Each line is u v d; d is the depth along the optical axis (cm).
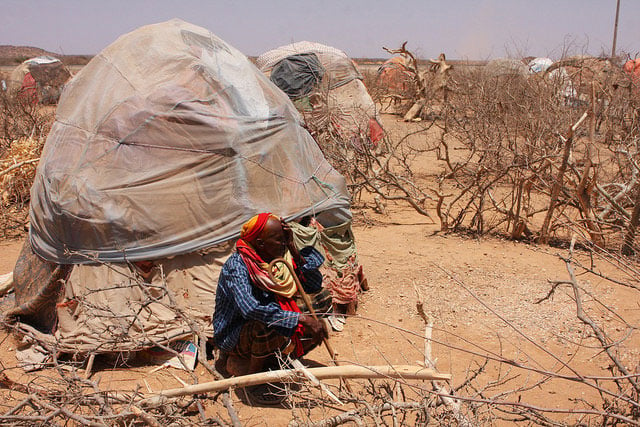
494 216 788
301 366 324
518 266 594
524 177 670
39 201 446
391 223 769
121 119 430
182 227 424
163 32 480
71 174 425
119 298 417
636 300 505
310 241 461
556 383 386
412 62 2047
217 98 445
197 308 424
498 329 461
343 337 454
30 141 897
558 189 645
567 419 340
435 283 551
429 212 825
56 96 2059
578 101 1095
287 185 461
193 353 413
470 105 1223
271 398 364
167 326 412
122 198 416
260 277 352
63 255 430
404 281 557
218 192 430
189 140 427
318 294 396
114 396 325
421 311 393
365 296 528
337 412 348
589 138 616
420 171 1130
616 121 1111
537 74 1318
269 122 459
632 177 678
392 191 941
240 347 370
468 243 674
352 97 1116
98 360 418
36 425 296
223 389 321
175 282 425
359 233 723
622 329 454
